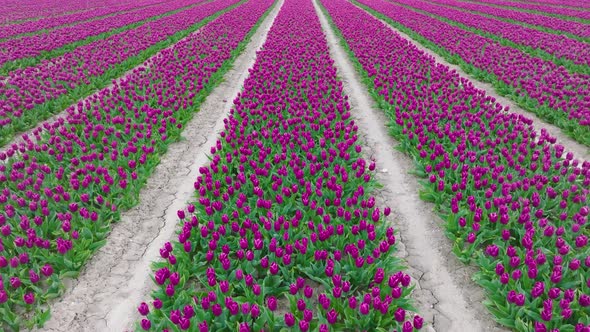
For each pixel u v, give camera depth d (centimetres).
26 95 1147
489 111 952
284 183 677
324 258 498
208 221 561
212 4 3994
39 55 1733
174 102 1098
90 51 1755
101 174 721
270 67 1434
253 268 500
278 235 546
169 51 1736
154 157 828
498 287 470
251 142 816
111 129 879
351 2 4616
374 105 1188
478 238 544
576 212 593
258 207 608
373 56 1599
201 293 474
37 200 627
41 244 526
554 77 1263
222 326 424
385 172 820
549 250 507
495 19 2684
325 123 905
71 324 475
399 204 707
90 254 572
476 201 626
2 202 623
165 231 644
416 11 3409
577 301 432
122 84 1202
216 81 1397
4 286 480
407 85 1233
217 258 520
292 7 3928
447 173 714
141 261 577
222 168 698
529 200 610
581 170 670
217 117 1131
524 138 802
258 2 4341
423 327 462
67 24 2792
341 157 754
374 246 532
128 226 652
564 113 1013
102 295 516
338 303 444
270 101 1032
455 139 821
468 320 471
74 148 829
